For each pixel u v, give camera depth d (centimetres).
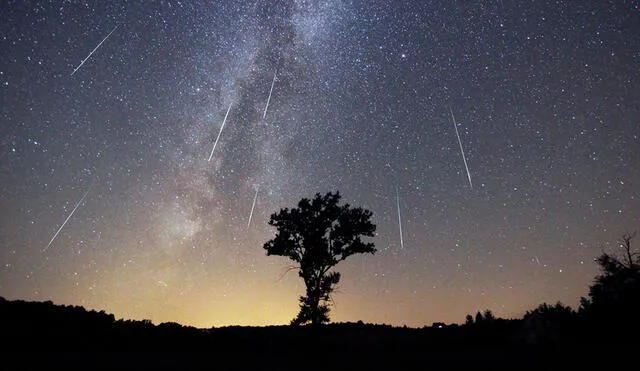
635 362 1341
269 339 2227
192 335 2200
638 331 1797
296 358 1716
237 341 2142
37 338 1789
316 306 2400
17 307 2111
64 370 1320
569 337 1895
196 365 1513
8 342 1684
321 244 2447
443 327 2539
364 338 2252
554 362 1437
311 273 2456
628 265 2091
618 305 1980
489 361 1542
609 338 1808
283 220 2528
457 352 1803
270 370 1442
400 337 2255
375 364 1552
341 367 1496
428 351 1859
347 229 2459
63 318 2117
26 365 1357
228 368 1472
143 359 1602
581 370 1294
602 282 2111
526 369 1361
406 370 1428
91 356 1599
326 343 2119
